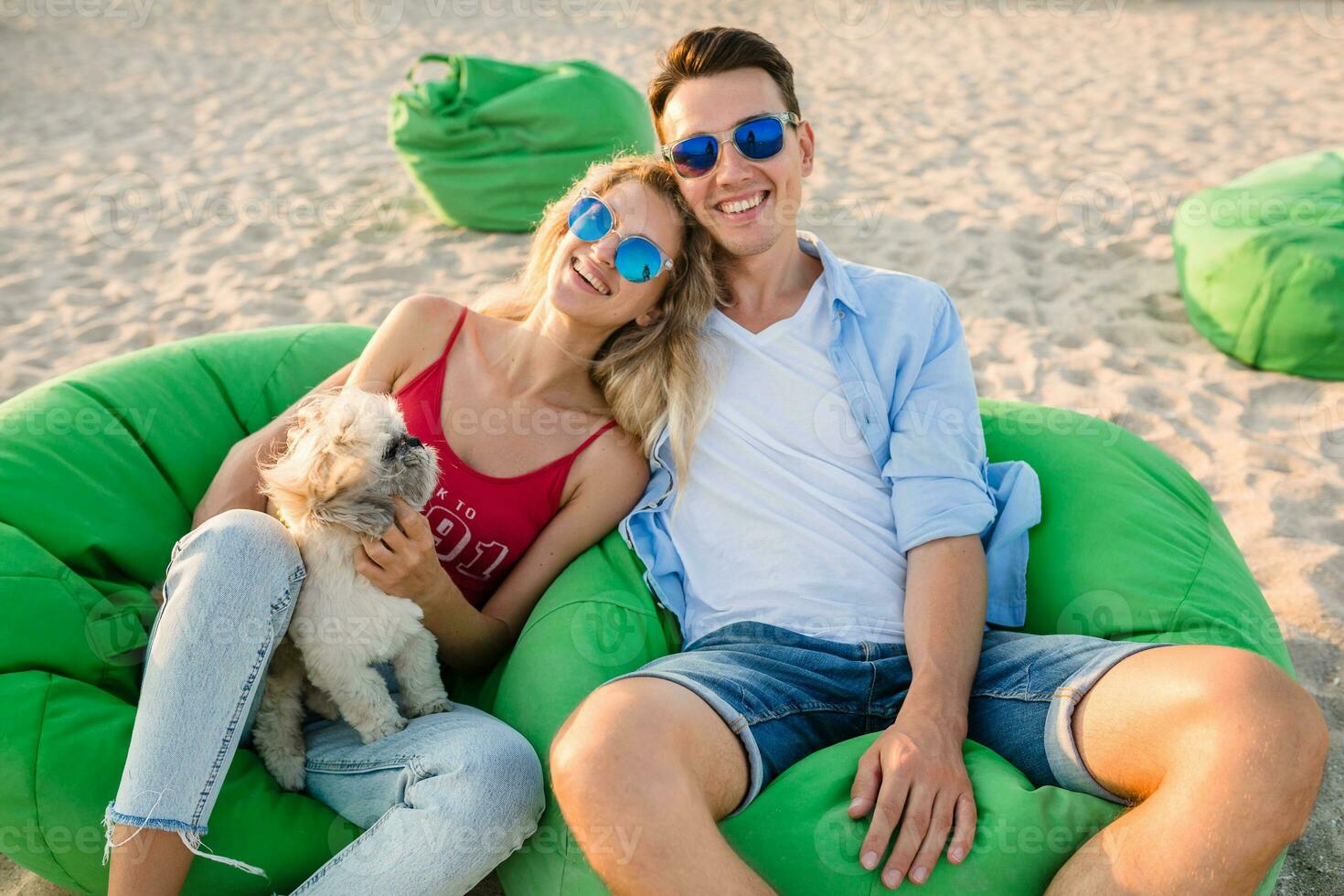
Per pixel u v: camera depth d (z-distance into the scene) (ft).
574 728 5.49
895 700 6.43
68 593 6.56
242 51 29.76
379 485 6.04
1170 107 23.39
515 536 7.39
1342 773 7.77
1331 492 10.81
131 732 6.15
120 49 29.71
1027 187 19.02
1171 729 5.16
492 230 17.69
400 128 17.12
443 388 7.54
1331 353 12.61
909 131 22.44
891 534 7.07
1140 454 8.19
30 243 17.28
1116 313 14.65
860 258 16.30
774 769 5.97
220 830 5.97
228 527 5.94
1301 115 22.31
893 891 5.22
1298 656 8.84
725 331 7.50
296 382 8.81
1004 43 29.91
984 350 13.73
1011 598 7.35
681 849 5.01
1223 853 4.77
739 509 7.14
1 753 5.83
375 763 6.09
